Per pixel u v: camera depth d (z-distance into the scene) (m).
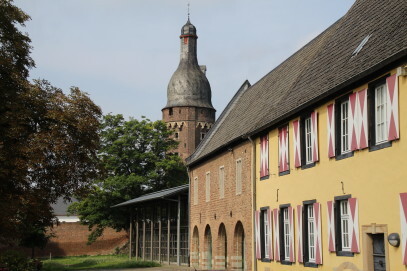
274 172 23.09
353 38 19.52
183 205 42.19
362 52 17.38
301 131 20.31
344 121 17.42
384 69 14.84
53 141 23.58
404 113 13.98
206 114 88.12
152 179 61.41
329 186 17.98
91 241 61.91
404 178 13.95
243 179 27.19
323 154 18.50
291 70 27.34
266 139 24.16
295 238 20.64
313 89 19.77
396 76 14.23
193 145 86.69
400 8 16.81
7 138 22.55
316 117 18.97
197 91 87.94
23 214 23.67
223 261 31.22
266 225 24.30
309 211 19.80
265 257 24.27
